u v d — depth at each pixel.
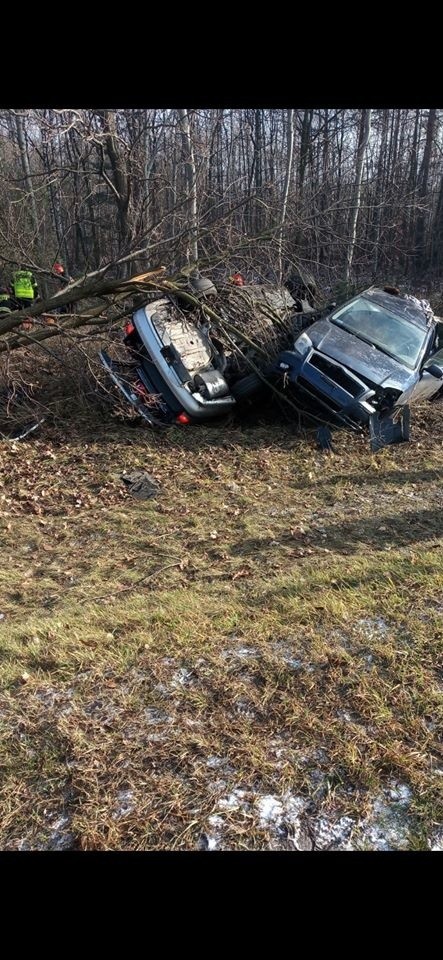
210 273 8.11
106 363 7.61
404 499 5.63
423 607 3.45
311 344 7.37
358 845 2.09
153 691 2.80
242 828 2.14
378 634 3.21
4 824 2.16
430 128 21.56
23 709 2.69
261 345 7.75
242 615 3.48
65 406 7.95
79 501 5.61
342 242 9.27
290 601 3.58
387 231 14.34
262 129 18.73
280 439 7.29
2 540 4.84
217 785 2.30
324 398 7.13
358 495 5.76
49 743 2.49
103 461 6.50
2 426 7.40
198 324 7.82
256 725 2.60
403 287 17.88
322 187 10.50
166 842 2.09
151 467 6.39
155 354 7.19
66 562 4.49
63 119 6.74
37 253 9.65
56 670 2.98
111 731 2.56
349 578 3.87
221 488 5.93
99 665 3.00
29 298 9.88
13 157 13.43
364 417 6.91
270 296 8.41
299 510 5.39
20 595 4.00
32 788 2.30
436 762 2.40
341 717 2.63
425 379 7.93
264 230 8.37
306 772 2.36
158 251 8.07
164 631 3.31
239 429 7.59
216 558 4.47
